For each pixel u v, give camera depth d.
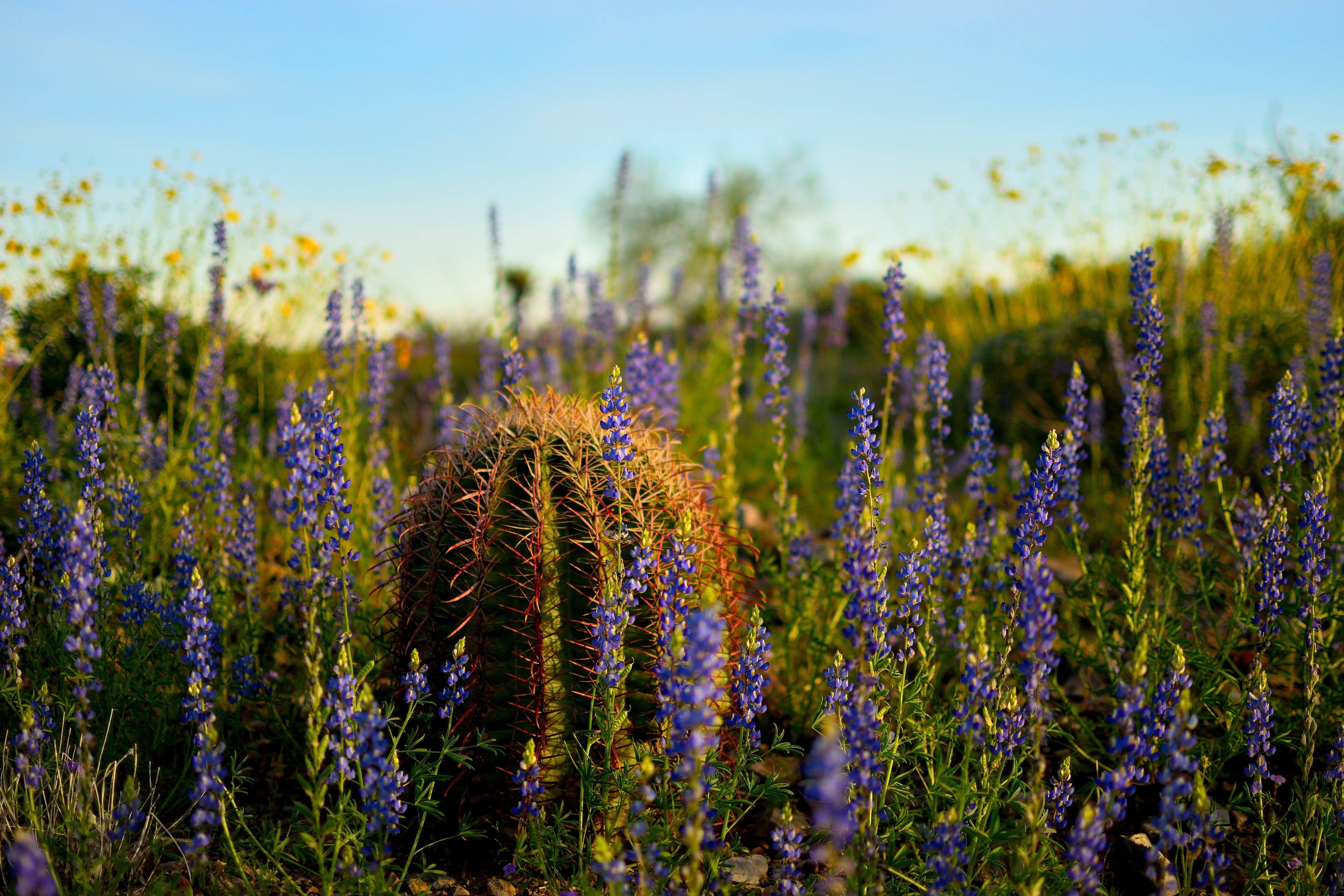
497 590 3.08
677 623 2.82
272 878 3.01
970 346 11.34
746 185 30.08
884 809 3.03
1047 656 2.71
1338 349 4.33
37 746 2.96
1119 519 6.34
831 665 3.44
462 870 3.23
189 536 4.16
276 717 3.85
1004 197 10.44
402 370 8.30
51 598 3.78
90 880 2.80
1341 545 4.14
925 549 3.72
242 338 7.16
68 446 5.86
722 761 3.26
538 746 3.07
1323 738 3.72
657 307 9.66
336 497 3.20
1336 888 2.83
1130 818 3.63
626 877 2.73
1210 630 4.43
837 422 10.79
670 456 3.58
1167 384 7.41
